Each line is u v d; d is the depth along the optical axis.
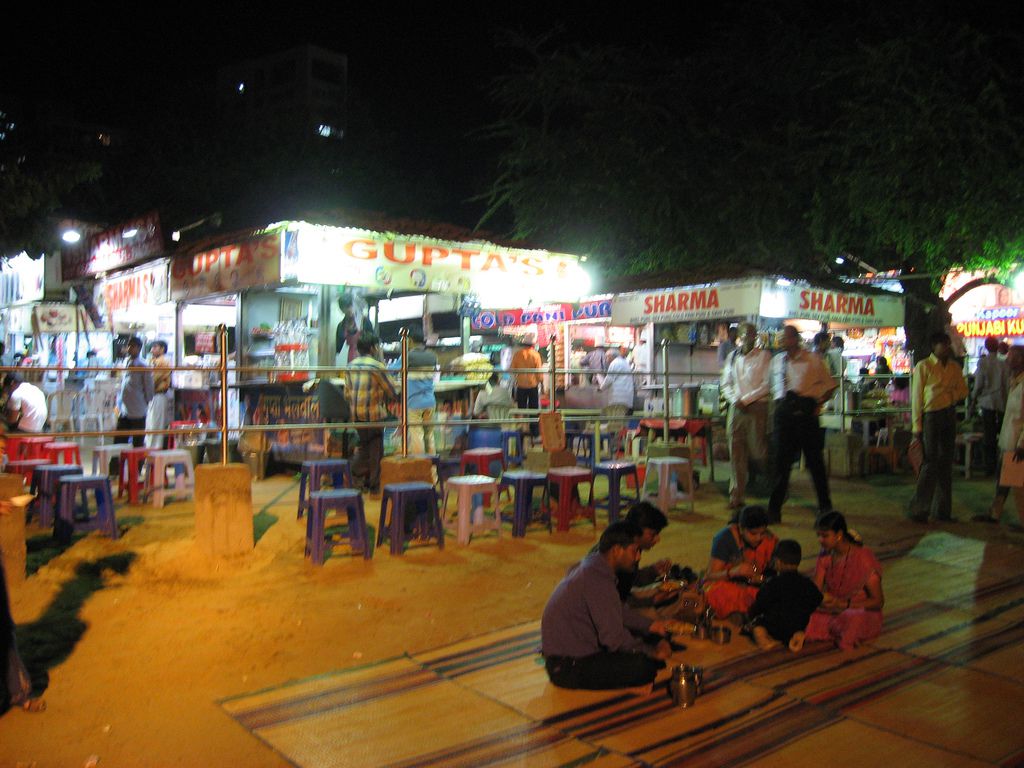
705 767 3.59
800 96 16.78
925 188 13.38
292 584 6.25
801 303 12.76
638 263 18.16
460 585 6.25
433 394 10.61
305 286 11.89
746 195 15.77
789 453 8.55
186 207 23.19
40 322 14.77
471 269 11.09
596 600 4.35
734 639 5.14
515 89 18.02
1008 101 14.39
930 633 5.24
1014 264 14.31
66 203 21.00
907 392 14.37
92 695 4.29
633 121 17.27
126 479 10.18
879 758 3.67
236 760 3.64
